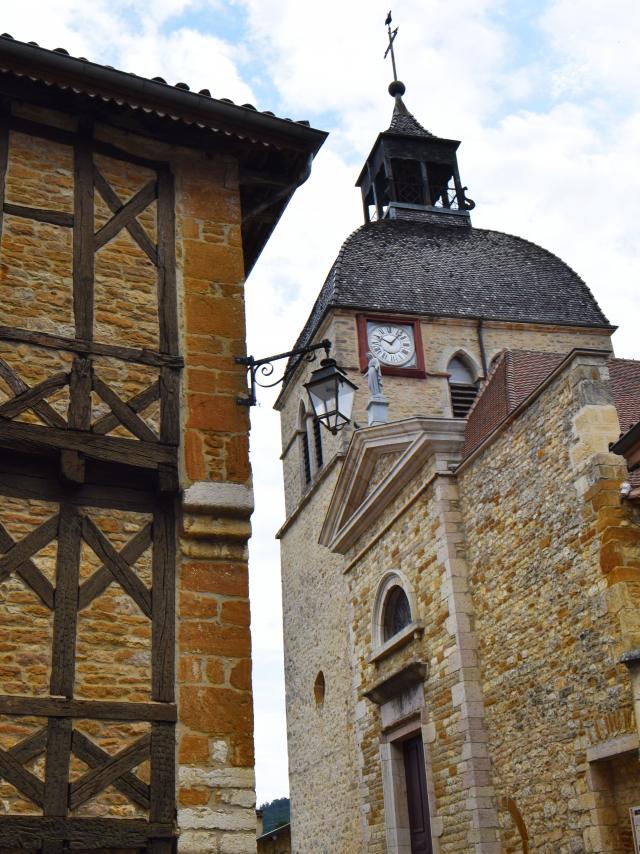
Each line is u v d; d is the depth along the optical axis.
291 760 22.25
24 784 6.40
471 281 26.33
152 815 6.64
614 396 13.09
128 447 7.61
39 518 7.17
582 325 25.91
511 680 12.09
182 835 6.64
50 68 8.19
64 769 6.54
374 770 15.54
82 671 6.86
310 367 25.70
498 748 12.23
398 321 24.62
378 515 16.31
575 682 10.81
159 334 8.20
